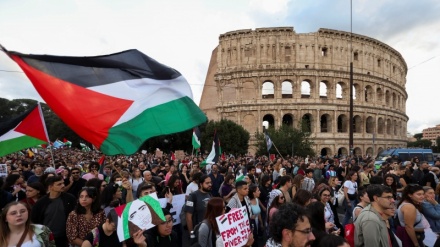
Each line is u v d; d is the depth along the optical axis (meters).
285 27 97.31
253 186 12.82
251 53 99.00
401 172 21.95
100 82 8.88
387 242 7.64
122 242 7.77
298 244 5.13
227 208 11.47
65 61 8.55
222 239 7.38
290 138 74.44
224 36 101.75
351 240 8.05
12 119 16.02
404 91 126.94
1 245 7.04
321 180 14.90
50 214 10.21
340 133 98.25
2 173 21.25
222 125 87.69
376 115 105.50
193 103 10.26
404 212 9.46
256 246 12.58
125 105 9.09
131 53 9.64
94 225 9.02
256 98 97.62
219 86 101.38
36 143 16.16
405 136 130.25
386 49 112.38
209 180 12.57
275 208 11.46
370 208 8.05
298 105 96.31
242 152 87.06
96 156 53.78
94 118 8.51
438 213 10.28
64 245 10.28
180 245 13.73
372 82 105.31
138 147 9.00
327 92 99.38
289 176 13.69
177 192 15.91
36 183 11.88
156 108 9.65
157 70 9.84
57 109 8.09
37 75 7.97
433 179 19.44
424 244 9.73
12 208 7.04
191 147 103.19
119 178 14.95
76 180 15.80
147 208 7.38
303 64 97.56
